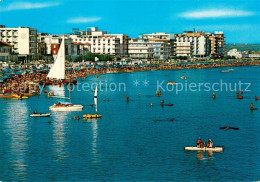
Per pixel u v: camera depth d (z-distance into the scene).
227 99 168.00
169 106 146.38
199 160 79.94
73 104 137.50
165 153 84.00
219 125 111.00
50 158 80.88
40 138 95.44
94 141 93.00
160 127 108.00
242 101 161.50
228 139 95.19
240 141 93.38
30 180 70.44
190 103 154.75
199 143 86.62
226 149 86.94
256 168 75.81
